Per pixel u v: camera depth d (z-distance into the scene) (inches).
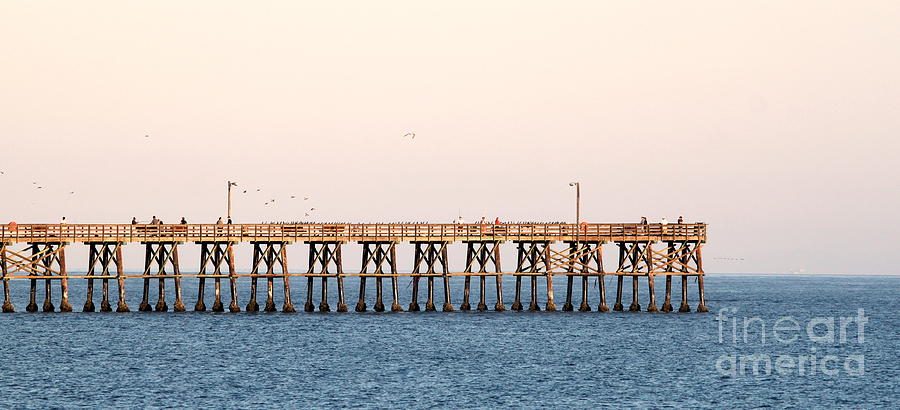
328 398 2805.1
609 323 4500.5
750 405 2795.3
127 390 2883.9
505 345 3786.9
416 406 2719.0
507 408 2711.6
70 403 2714.1
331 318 4571.9
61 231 4360.2
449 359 3459.6
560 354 3595.0
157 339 3865.7
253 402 2746.1
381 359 3444.9
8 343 3740.2
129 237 4436.5
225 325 4288.9
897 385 3090.6
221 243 4473.4
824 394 2945.4
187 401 2751.0
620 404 2778.1
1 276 4313.5
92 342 3782.0
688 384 3065.9
